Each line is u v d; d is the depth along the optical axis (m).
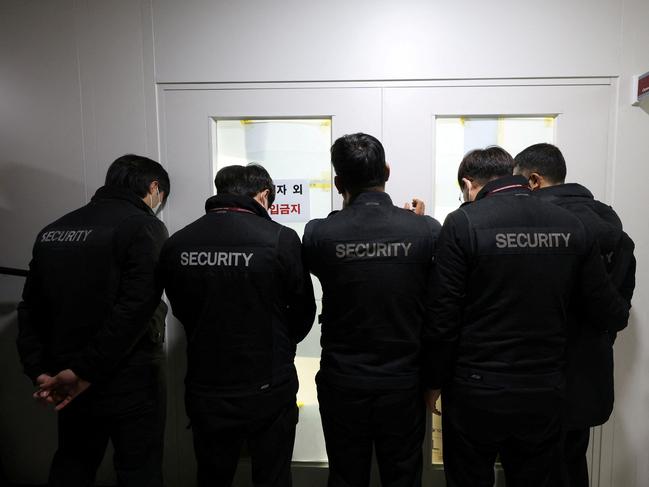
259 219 1.11
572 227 1.00
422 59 1.52
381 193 1.10
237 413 1.04
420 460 1.14
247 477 1.64
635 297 1.57
